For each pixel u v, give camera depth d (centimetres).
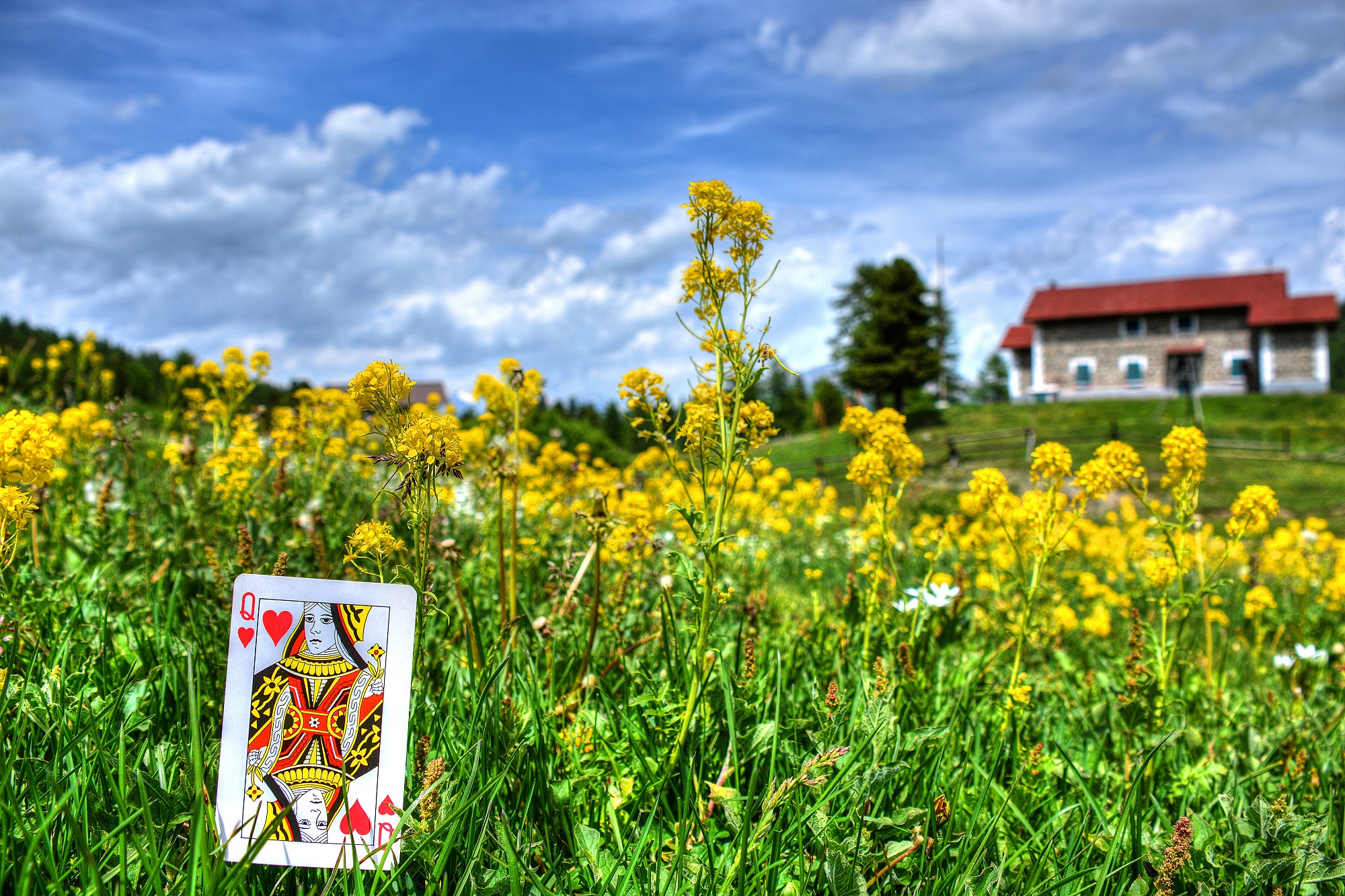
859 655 304
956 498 1124
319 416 549
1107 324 4591
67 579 300
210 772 189
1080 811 234
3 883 145
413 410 194
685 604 292
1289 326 4253
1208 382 4394
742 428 236
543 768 207
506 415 373
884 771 195
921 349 4269
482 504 467
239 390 534
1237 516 280
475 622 298
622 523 264
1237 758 278
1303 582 687
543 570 409
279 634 162
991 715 295
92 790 175
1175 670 357
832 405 4275
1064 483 288
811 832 192
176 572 335
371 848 163
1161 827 233
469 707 230
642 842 185
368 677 164
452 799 177
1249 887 192
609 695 271
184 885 147
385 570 197
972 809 229
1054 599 509
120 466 495
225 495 412
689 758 204
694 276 236
